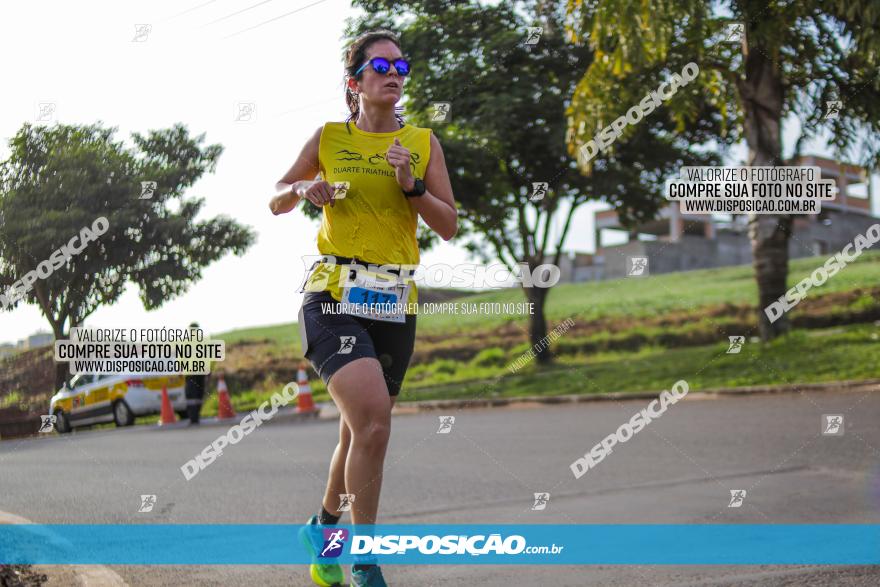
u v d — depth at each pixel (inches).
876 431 240.1
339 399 97.8
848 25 349.4
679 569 111.0
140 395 362.9
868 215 588.4
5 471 230.8
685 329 509.4
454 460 234.5
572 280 705.6
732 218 649.0
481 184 424.8
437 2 329.1
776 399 335.9
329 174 105.0
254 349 444.1
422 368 511.5
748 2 353.7
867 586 98.5
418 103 351.3
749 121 390.6
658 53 340.2
